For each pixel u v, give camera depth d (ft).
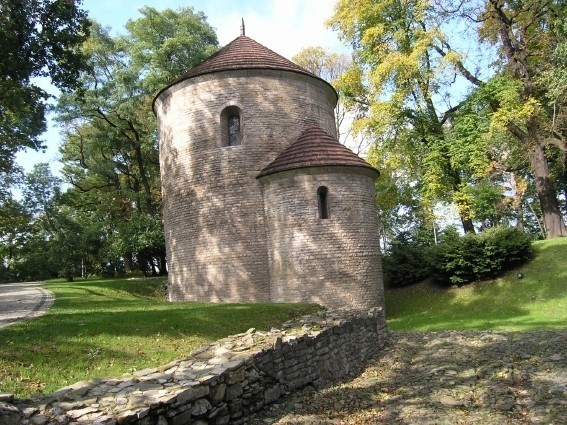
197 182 62.54
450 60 74.84
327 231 55.36
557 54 69.41
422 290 76.69
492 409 25.61
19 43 55.77
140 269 148.25
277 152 62.18
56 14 56.65
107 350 26.76
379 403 28.17
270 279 58.39
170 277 66.39
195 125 63.36
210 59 69.46
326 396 29.58
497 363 34.40
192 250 62.28
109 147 125.08
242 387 24.41
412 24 82.94
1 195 129.90
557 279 64.39
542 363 33.35
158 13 113.39
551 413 24.13
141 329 31.35
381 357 41.01
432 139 81.25
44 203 158.40
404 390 30.50
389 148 85.30
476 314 61.62
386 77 78.95
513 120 74.38
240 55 66.33
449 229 77.30
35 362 23.81
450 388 29.86
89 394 19.52
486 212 108.37
